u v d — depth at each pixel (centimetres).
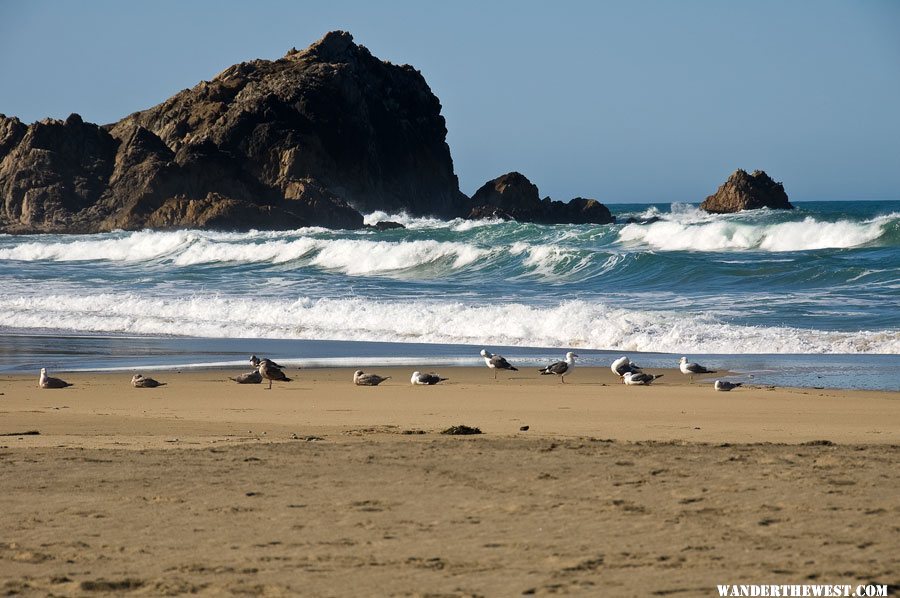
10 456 3538
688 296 12288
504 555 2211
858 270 13888
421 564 2148
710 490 2827
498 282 14912
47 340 9938
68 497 2844
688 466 3200
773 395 6034
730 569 2075
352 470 3195
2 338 10131
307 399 5959
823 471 3091
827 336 8900
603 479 3005
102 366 8056
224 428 4609
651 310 10812
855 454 3447
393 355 8650
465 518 2552
